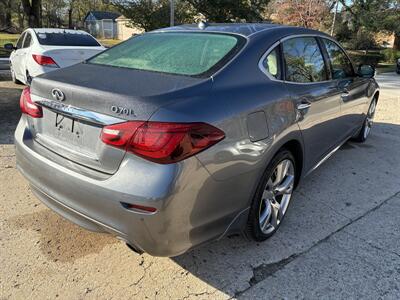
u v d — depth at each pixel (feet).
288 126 9.29
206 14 65.05
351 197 12.52
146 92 7.01
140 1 62.85
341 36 107.96
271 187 9.52
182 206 6.77
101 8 176.86
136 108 6.67
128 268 8.54
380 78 51.78
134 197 6.58
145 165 6.63
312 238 9.99
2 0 117.08
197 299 7.75
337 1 97.66
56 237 9.50
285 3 105.50
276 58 9.72
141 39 10.68
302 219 10.93
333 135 13.28
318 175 14.30
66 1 152.76
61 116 7.94
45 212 10.62
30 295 7.61
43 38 25.36
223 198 7.59
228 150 7.38
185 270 8.57
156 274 8.40
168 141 6.50
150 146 6.50
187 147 6.64
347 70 14.67
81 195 7.28
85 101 7.26
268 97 8.70
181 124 6.63
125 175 6.73
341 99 13.17
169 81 7.68
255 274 8.53
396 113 26.25
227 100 7.65
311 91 10.70
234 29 10.11
